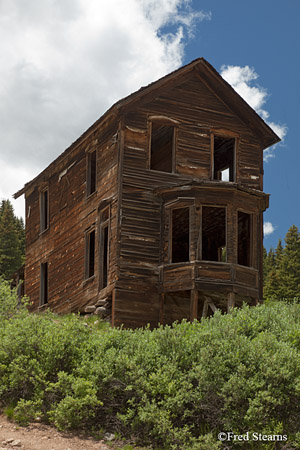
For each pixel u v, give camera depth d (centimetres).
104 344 1378
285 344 1327
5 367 1316
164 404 1208
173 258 3000
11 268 5522
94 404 1211
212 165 2523
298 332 1411
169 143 2730
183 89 2534
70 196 2856
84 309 2512
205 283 2200
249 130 2653
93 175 2784
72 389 1273
